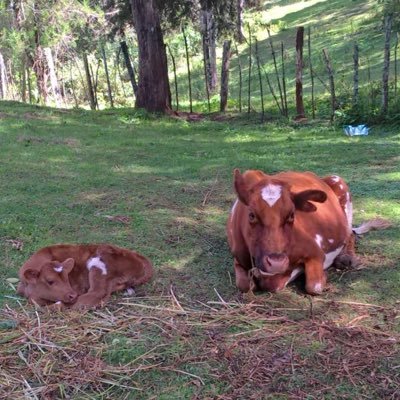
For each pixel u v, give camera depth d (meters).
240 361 2.59
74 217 4.55
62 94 17.92
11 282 3.44
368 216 4.50
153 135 8.55
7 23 16.30
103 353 2.68
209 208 4.83
